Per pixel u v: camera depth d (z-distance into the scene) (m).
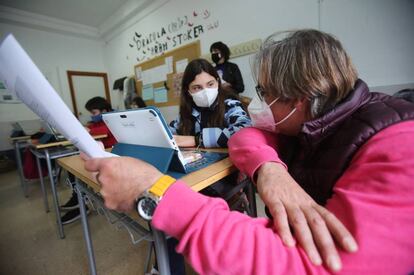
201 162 0.69
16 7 3.96
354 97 0.43
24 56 0.30
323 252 0.28
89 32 4.95
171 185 0.36
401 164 0.29
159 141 0.60
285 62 0.44
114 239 1.57
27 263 1.39
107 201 0.41
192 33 3.21
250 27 2.55
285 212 0.35
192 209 0.33
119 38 4.66
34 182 3.01
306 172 0.50
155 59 3.88
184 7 3.22
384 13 1.72
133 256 1.38
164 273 0.54
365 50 1.84
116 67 5.01
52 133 1.94
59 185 2.83
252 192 0.95
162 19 3.60
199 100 1.22
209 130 0.97
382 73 1.79
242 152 0.58
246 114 1.14
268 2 2.36
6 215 2.09
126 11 4.07
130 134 0.69
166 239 0.53
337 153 0.42
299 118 0.50
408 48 1.66
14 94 0.39
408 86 1.69
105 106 2.75
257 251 0.29
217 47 2.52
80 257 1.41
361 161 0.34
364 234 0.26
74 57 4.93
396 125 0.34
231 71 2.50
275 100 0.50
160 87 3.92
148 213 0.36
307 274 0.27
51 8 4.05
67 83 4.86
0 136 4.18
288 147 0.62
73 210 1.91
